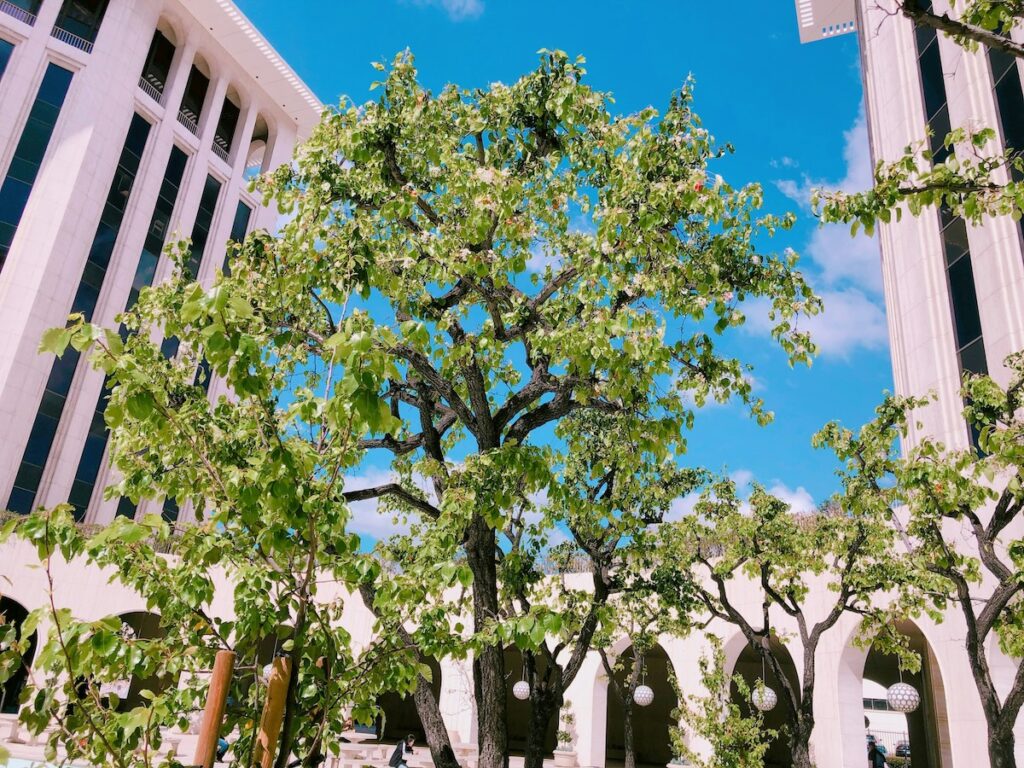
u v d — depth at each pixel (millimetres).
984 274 15336
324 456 3152
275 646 3326
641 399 6828
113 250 30156
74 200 28219
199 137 35094
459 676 21984
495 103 7941
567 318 7551
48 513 2832
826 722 16922
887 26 20203
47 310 27156
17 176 27891
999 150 15250
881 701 35344
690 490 12484
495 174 6469
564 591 11023
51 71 29359
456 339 7395
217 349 2719
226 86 36781
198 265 34312
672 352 6371
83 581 21234
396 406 8086
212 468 3186
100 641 2748
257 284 6930
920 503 8930
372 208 7559
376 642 3553
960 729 13008
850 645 16797
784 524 12703
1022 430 6219
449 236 6781
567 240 8258
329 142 7602
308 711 3195
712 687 13922
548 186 7824
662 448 6730
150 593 3172
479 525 6922
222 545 3295
